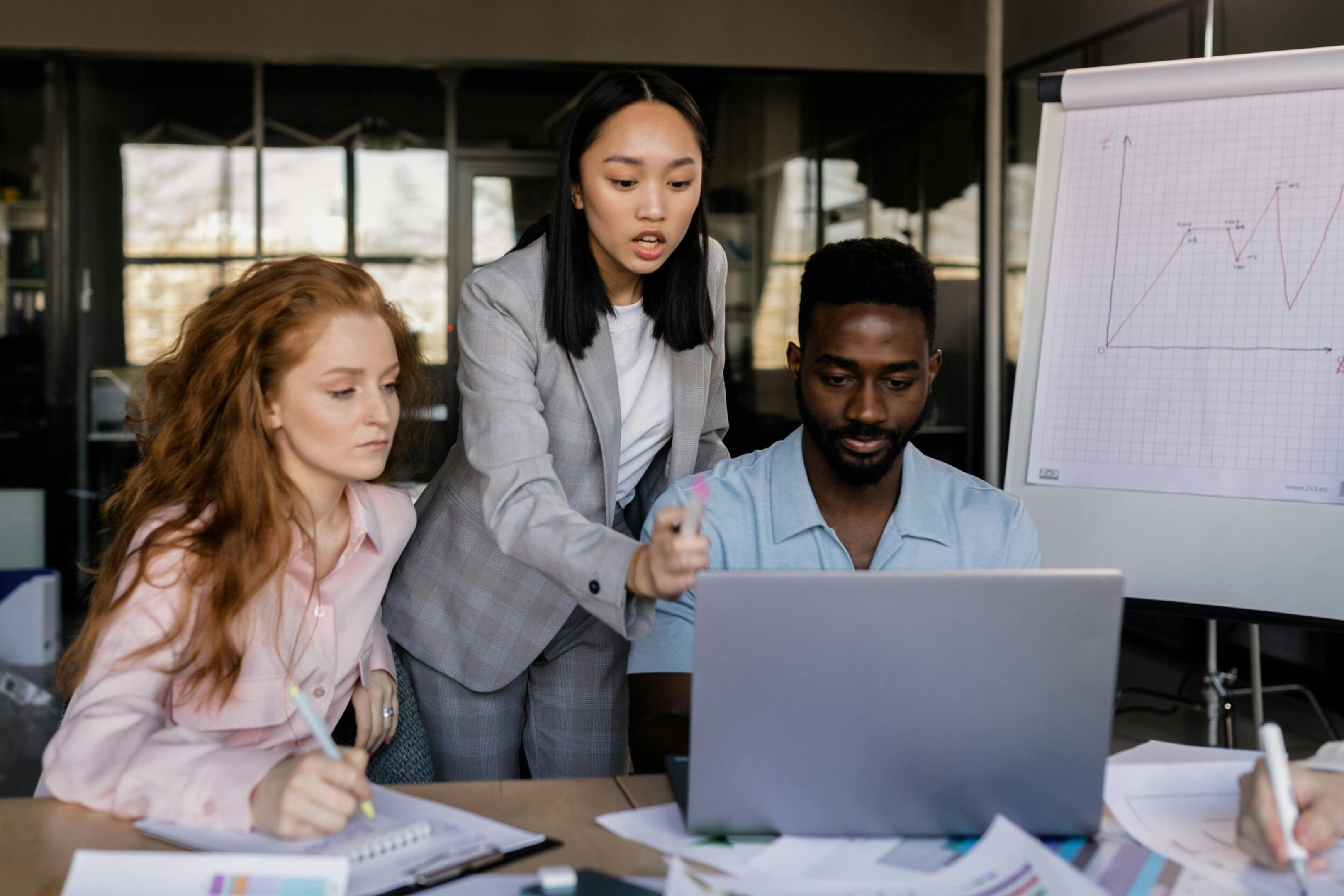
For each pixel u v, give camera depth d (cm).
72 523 463
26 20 451
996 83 493
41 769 298
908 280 126
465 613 159
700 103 486
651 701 130
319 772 89
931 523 135
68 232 457
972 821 91
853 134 493
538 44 474
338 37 464
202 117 461
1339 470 168
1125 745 313
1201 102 182
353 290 118
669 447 167
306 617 122
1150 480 180
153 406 129
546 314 145
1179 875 85
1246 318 175
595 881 82
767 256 491
